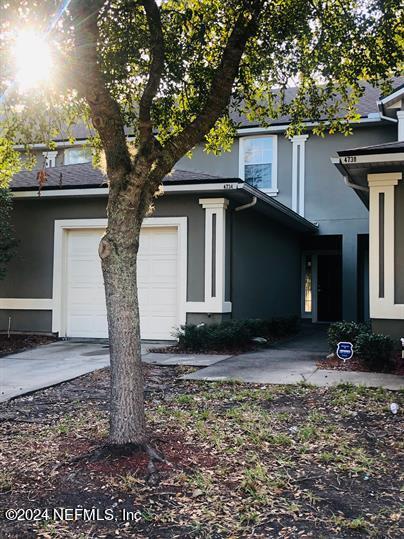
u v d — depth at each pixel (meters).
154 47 4.79
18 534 3.34
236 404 6.20
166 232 11.41
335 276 18.83
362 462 4.38
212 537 3.26
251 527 3.36
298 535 3.26
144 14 5.73
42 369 8.48
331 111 6.73
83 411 6.03
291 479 4.05
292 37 6.11
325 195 16.33
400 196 8.98
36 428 5.41
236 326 10.55
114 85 5.91
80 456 4.43
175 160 4.74
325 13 5.97
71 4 4.52
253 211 13.21
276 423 5.41
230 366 8.55
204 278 11.00
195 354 9.92
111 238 4.45
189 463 4.34
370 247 9.10
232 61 4.93
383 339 8.09
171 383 7.45
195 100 6.14
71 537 3.29
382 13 5.75
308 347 11.30
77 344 11.20
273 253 15.01
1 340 11.41
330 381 7.26
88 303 11.91
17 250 12.09
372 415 5.69
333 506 3.63
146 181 4.55
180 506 3.65
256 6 5.27
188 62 6.09
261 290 13.91
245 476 4.07
